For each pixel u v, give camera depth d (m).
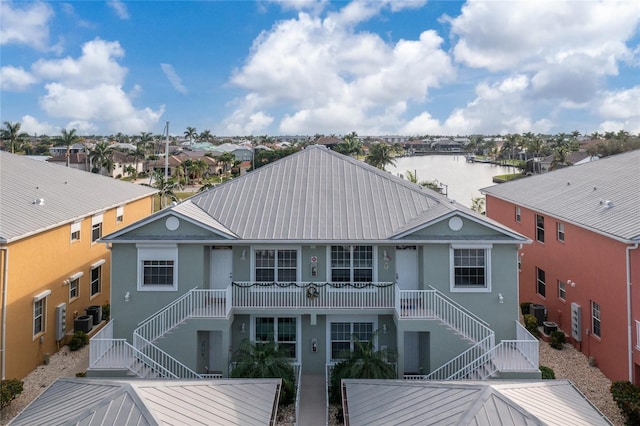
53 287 21.73
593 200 22.86
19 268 19.06
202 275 19.16
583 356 21.20
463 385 11.50
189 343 18.00
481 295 19.06
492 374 16.58
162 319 18.27
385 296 19.47
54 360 21.05
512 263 19.06
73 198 25.59
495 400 10.49
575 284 22.20
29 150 128.38
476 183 92.75
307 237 19.20
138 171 113.94
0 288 17.98
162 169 107.88
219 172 116.06
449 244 18.94
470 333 18.58
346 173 23.67
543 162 103.69
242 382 13.14
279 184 22.77
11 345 18.50
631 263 17.88
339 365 17.91
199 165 106.31
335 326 20.06
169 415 10.29
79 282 24.36
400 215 20.70
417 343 19.98
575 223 21.33
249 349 17.66
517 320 18.91
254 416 11.62
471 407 10.35
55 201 23.84
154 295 19.12
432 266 19.06
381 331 19.84
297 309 19.12
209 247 19.98
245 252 20.02
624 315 18.14
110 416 9.96
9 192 22.55
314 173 23.62
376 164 92.81
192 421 10.41
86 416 10.02
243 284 19.52
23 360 19.30
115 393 10.59
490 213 34.97
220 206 21.34
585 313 21.28
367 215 20.64
